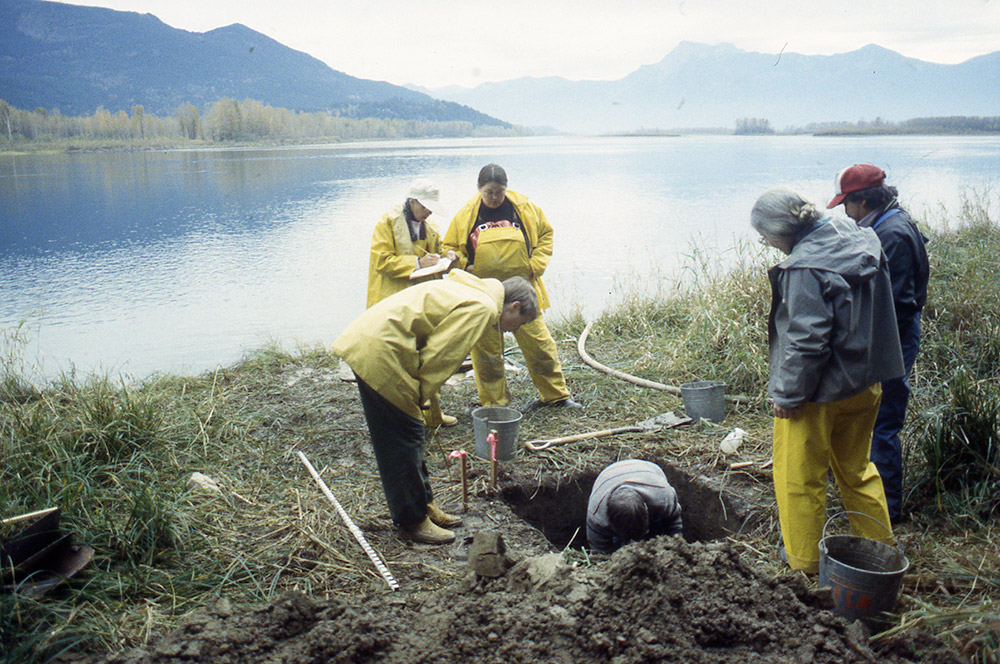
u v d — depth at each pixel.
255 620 2.90
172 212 25.17
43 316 11.10
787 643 2.69
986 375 5.61
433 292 3.57
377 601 3.25
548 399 5.90
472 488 4.53
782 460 3.43
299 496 4.30
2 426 4.71
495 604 2.98
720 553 3.04
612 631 2.75
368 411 3.65
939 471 4.01
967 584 3.26
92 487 4.09
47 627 3.01
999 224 11.09
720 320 6.88
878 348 3.18
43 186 35.94
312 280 13.90
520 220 5.65
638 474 4.05
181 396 5.95
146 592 3.33
